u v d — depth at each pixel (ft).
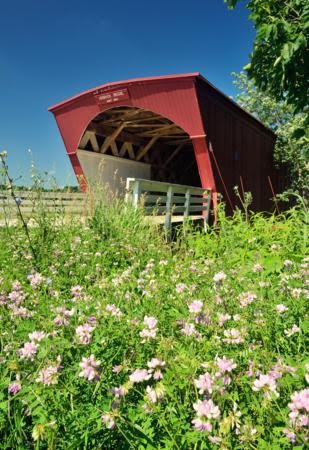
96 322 6.15
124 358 5.41
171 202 25.44
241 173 39.09
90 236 16.90
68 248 15.05
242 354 5.38
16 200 14.35
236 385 4.88
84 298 7.79
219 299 7.06
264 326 6.10
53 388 4.71
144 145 47.03
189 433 4.33
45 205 18.66
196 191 29.84
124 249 15.24
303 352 5.88
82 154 37.01
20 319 6.72
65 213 20.01
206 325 6.07
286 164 53.11
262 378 4.31
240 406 4.46
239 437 4.17
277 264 11.00
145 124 41.24
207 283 8.89
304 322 6.18
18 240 15.29
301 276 8.53
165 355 5.11
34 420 4.80
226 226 18.67
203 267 10.85
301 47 18.85
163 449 4.33
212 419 4.13
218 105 34.30
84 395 4.92
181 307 7.06
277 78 20.45
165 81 31.24
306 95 20.62
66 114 36.45
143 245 16.10
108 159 40.01
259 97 57.16
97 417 4.55
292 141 48.75
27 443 4.70
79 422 4.54
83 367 4.59
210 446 4.29
